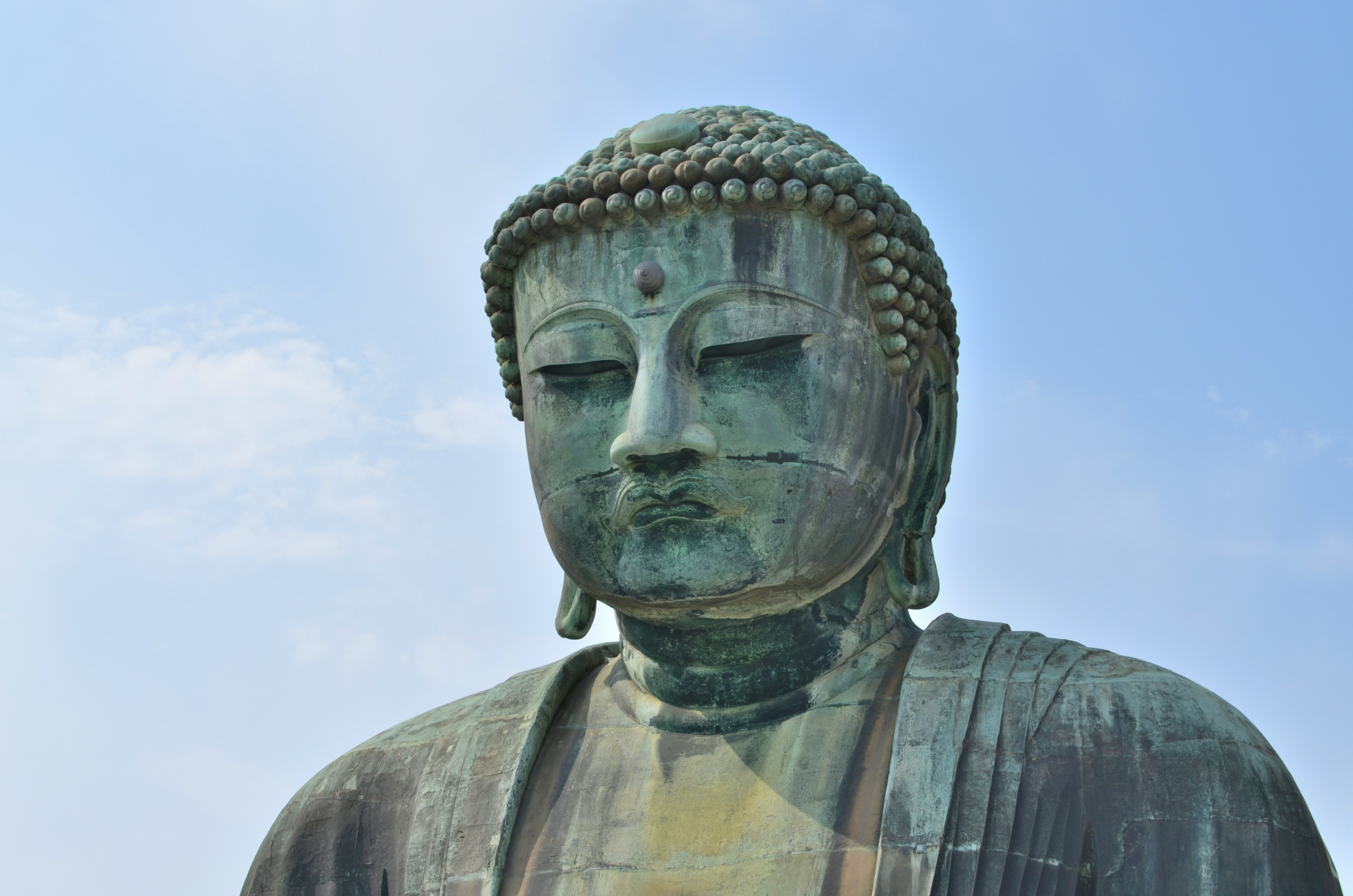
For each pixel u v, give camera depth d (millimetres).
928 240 10500
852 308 9938
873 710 9609
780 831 9094
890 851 8680
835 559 9734
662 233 9859
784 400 9633
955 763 8906
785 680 9805
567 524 9859
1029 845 8664
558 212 9969
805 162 9828
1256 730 9234
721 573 9523
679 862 9164
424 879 9430
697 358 9703
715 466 9531
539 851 9438
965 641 9656
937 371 10648
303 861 10008
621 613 10078
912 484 10445
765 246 9812
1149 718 9008
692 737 9750
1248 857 8570
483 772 9781
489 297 10641
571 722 10133
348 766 10359
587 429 9844
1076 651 9570
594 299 9906
